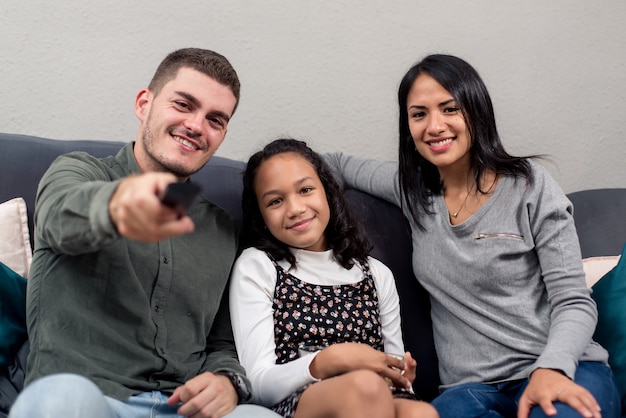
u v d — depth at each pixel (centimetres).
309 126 185
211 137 129
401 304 151
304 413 113
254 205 142
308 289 135
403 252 155
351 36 186
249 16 180
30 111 170
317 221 137
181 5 176
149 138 128
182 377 121
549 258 136
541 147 197
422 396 148
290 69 183
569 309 131
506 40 194
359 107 188
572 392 114
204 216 134
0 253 133
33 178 142
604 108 201
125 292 118
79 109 172
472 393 129
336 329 132
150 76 175
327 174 145
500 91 194
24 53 168
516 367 133
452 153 140
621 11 201
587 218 170
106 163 131
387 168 160
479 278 138
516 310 136
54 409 83
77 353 112
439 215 145
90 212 87
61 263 115
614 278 147
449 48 191
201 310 127
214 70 129
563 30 197
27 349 124
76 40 171
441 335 145
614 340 140
